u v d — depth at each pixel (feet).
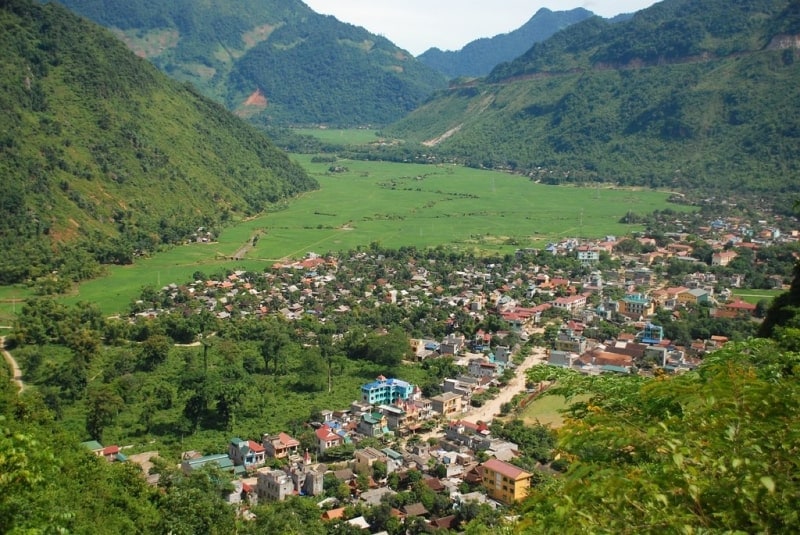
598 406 90.68
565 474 77.30
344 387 418.31
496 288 645.10
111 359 450.71
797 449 64.69
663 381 81.05
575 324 530.27
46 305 520.01
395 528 257.96
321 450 334.24
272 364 450.71
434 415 379.55
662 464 69.15
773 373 92.43
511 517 195.31
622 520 65.87
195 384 388.57
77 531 175.52
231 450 327.88
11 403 264.72
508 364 458.91
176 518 232.12
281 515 257.75
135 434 348.38
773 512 61.46
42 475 117.60
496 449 319.68
